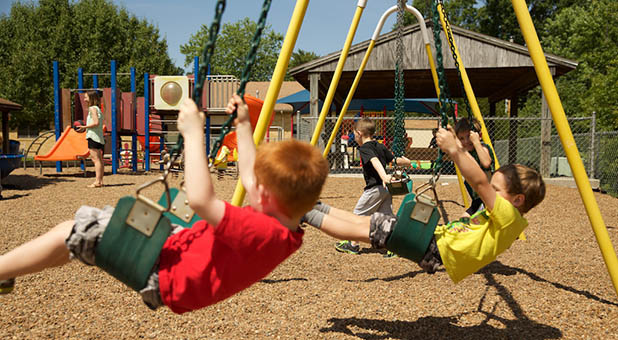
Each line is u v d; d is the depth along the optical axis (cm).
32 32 2731
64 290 341
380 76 1404
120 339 259
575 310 309
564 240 541
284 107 2975
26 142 2789
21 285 350
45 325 277
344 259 452
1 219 609
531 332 272
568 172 1266
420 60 1270
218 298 171
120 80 2781
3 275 173
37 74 2633
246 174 186
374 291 346
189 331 271
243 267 165
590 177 1124
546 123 1183
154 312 300
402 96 461
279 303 317
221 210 157
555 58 1193
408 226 215
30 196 811
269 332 270
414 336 266
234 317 292
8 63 2770
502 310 308
